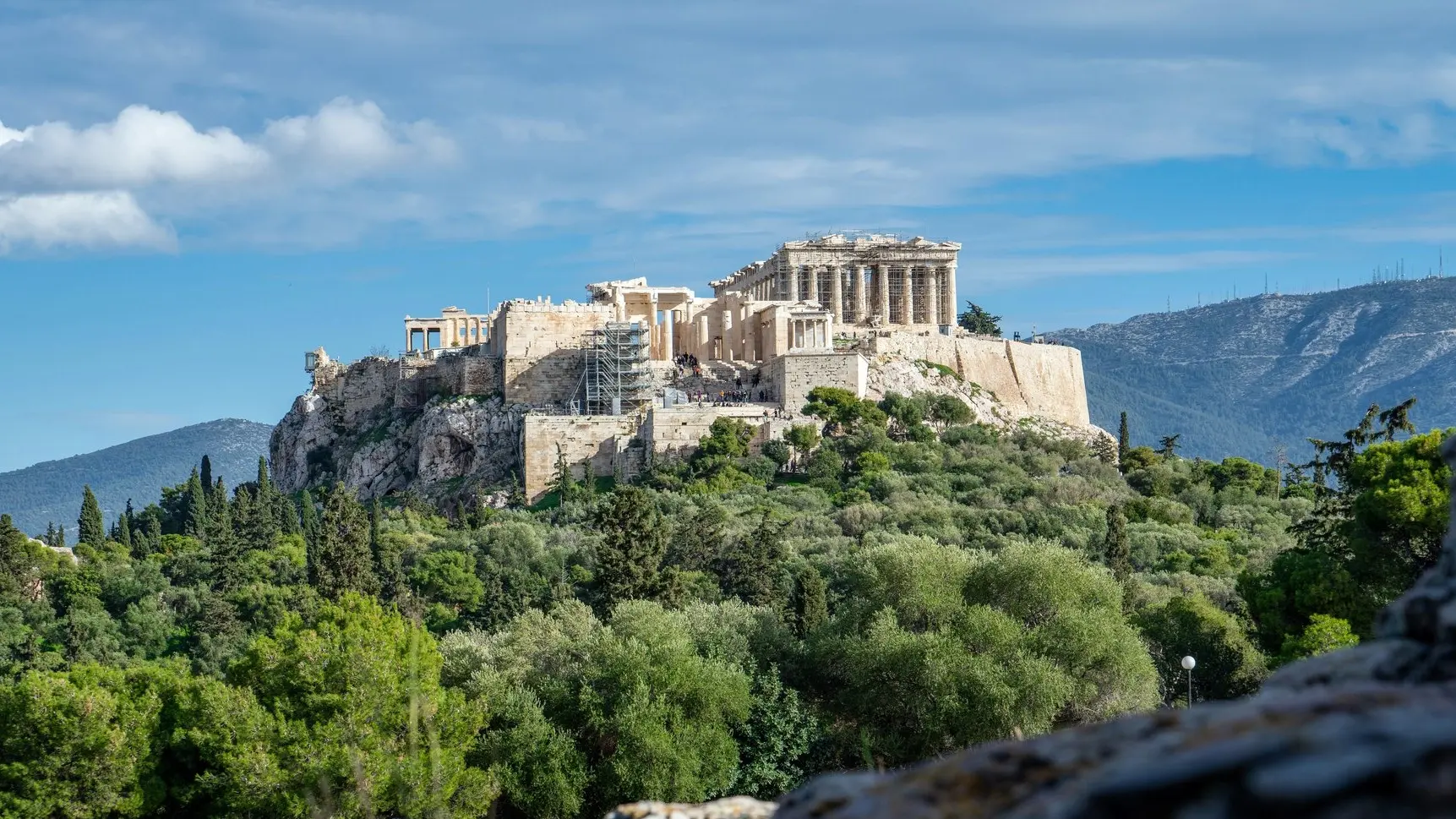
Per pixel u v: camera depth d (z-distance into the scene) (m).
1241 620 102.06
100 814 78.44
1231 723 9.04
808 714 88.38
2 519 161.00
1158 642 100.56
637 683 84.75
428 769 38.69
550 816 81.31
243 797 75.31
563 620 103.94
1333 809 7.27
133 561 175.75
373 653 80.25
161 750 82.44
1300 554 91.75
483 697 84.12
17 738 78.81
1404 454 85.19
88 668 88.12
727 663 92.62
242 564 160.62
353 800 68.88
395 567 145.75
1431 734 7.46
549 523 185.75
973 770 10.62
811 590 114.94
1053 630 89.25
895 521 164.38
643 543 125.19
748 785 86.25
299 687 82.06
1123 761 9.17
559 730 86.25
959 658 85.38
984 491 182.75
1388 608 13.12
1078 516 166.62
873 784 12.13
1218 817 7.71
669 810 18.64
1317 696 9.13
